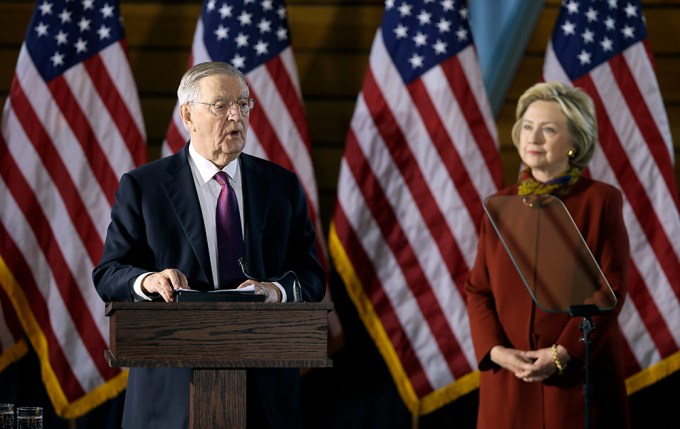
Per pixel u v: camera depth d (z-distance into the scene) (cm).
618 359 847
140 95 1167
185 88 649
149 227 642
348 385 1134
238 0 1087
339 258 1051
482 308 880
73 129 1061
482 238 906
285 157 1062
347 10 1190
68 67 1069
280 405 621
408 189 1062
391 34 1085
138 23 1175
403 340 1051
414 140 1067
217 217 644
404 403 1127
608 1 1102
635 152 1069
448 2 1091
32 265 1044
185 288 570
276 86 1075
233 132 642
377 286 1052
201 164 662
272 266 653
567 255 785
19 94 1062
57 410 1040
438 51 1077
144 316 513
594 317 827
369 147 1065
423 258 1055
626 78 1084
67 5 1082
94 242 1054
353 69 1182
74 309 1047
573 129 882
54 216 1052
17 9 1168
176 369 609
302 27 1185
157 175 658
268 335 523
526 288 856
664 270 1047
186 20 1179
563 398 830
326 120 1174
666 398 1119
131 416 627
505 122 1178
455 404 1126
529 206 806
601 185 872
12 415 633
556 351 822
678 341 1040
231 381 529
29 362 1107
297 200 689
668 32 1190
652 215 1057
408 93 1072
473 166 1061
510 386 852
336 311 1102
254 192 662
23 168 1050
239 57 1076
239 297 550
